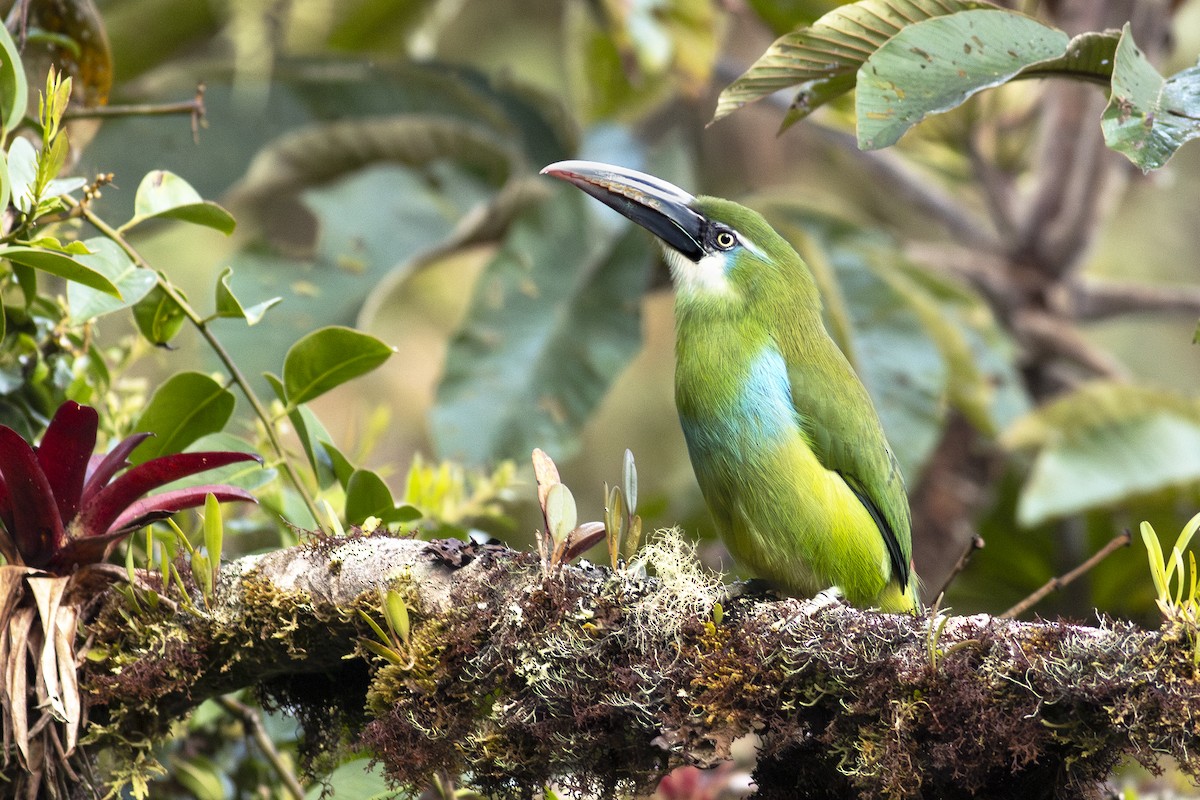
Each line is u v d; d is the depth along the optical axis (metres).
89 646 5.90
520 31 17.86
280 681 6.39
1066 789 5.13
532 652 5.39
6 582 5.65
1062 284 14.41
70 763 5.92
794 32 6.18
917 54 5.67
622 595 5.38
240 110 12.94
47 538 5.76
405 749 5.52
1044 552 13.36
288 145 13.09
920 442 12.02
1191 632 4.72
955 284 12.97
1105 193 14.09
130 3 12.30
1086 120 13.94
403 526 7.34
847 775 5.20
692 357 8.30
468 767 5.56
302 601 5.80
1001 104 13.53
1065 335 14.17
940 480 13.77
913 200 15.13
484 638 5.50
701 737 5.21
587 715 5.32
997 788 5.24
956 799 5.30
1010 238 14.38
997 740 4.95
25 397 6.85
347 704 6.32
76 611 5.87
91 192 6.29
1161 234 19.00
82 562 5.88
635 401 17.36
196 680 6.01
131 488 5.87
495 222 12.98
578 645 5.34
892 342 12.32
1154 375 18.86
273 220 15.51
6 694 5.57
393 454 16.22
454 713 5.51
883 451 8.48
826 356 8.44
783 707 5.21
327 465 7.33
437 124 13.33
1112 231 18.98
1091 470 11.59
